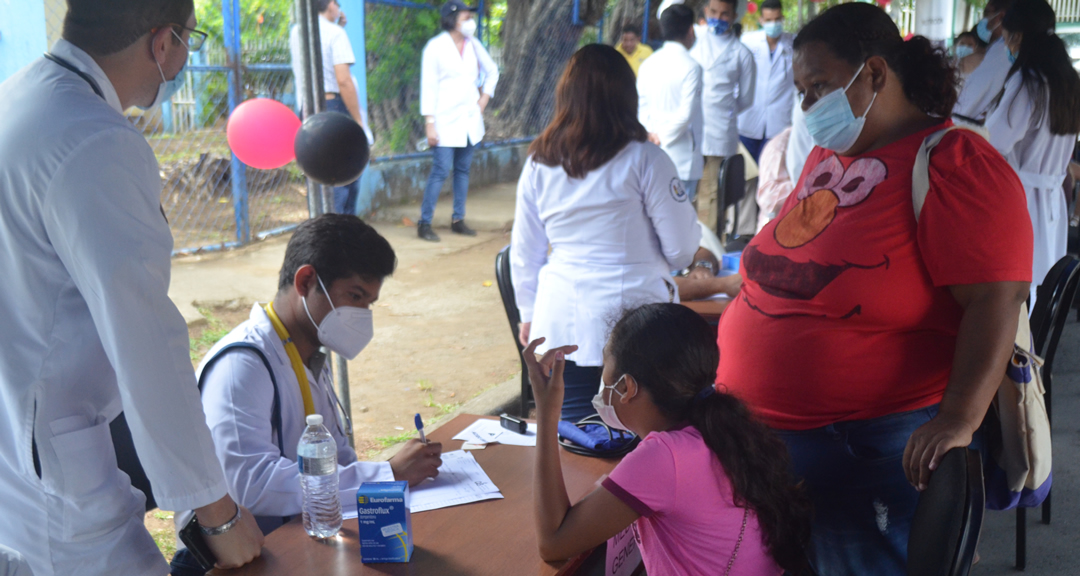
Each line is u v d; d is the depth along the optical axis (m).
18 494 1.63
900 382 2.10
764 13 7.61
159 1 1.58
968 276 1.90
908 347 2.08
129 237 1.50
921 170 1.96
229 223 7.98
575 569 1.81
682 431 1.82
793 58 2.20
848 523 2.20
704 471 1.78
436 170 8.20
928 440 1.84
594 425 2.44
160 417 1.56
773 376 2.23
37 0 6.06
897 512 2.14
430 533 1.89
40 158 1.48
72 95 1.53
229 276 6.64
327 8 7.25
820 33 2.09
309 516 1.88
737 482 1.77
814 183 2.24
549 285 3.06
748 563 1.83
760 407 2.27
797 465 2.22
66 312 1.56
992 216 1.88
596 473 2.23
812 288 2.13
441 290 6.73
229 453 2.03
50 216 1.49
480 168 11.42
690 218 2.94
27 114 1.52
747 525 1.81
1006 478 2.20
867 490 2.16
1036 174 3.93
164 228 1.60
